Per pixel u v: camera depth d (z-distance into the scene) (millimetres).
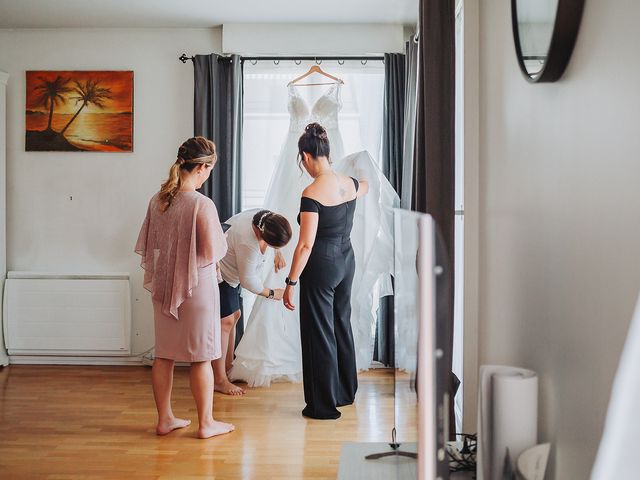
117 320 5539
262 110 5574
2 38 5625
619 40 1279
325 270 4047
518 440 1525
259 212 4551
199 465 3271
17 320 5562
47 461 3316
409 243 1277
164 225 3664
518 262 2078
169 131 5621
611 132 1320
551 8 1588
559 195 1663
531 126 1930
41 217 5645
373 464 1991
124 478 3098
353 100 5555
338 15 5266
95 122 5617
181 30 5621
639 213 1188
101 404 4387
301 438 3689
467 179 2729
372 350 5293
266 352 4867
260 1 4918
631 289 1223
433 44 2574
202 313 3631
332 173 4141
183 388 4840
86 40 5629
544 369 1795
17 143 5625
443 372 1095
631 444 978
